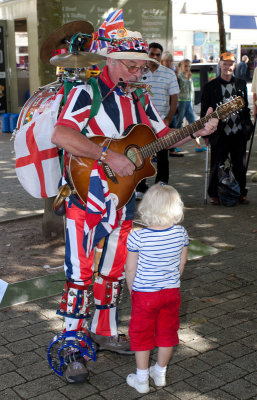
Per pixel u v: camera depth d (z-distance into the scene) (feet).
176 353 11.71
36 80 45.09
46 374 10.98
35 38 43.91
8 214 22.12
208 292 14.78
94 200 10.37
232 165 23.61
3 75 48.91
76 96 10.32
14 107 49.34
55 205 10.92
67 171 10.73
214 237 19.35
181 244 10.30
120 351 11.74
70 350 10.86
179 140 11.34
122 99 10.77
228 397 10.19
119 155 10.36
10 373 10.98
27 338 12.35
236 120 22.63
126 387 10.57
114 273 11.42
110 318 11.78
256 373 10.96
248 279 15.67
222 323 13.05
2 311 13.73
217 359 11.48
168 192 10.09
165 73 24.03
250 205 23.66
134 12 38.70
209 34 72.49
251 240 19.07
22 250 18.11
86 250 10.71
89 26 12.32
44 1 18.40
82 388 10.53
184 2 69.21
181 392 10.37
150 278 10.09
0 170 31.07
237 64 59.82
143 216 10.14
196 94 47.83
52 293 14.75
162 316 10.28
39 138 11.85
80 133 10.21
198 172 30.19
